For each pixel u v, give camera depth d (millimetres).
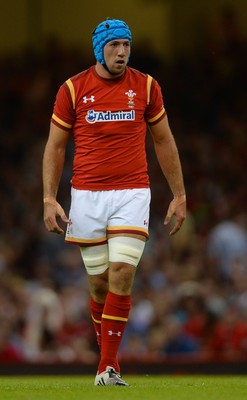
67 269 53000
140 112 22656
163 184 60031
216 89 67250
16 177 62125
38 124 65750
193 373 39781
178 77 67750
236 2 68062
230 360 40062
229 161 62688
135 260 22484
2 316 46469
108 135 22500
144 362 39688
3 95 66875
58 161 23047
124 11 67688
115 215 22516
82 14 67625
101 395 19344
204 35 68062
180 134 65250
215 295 48125
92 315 23828
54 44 67875
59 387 21828
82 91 22562
